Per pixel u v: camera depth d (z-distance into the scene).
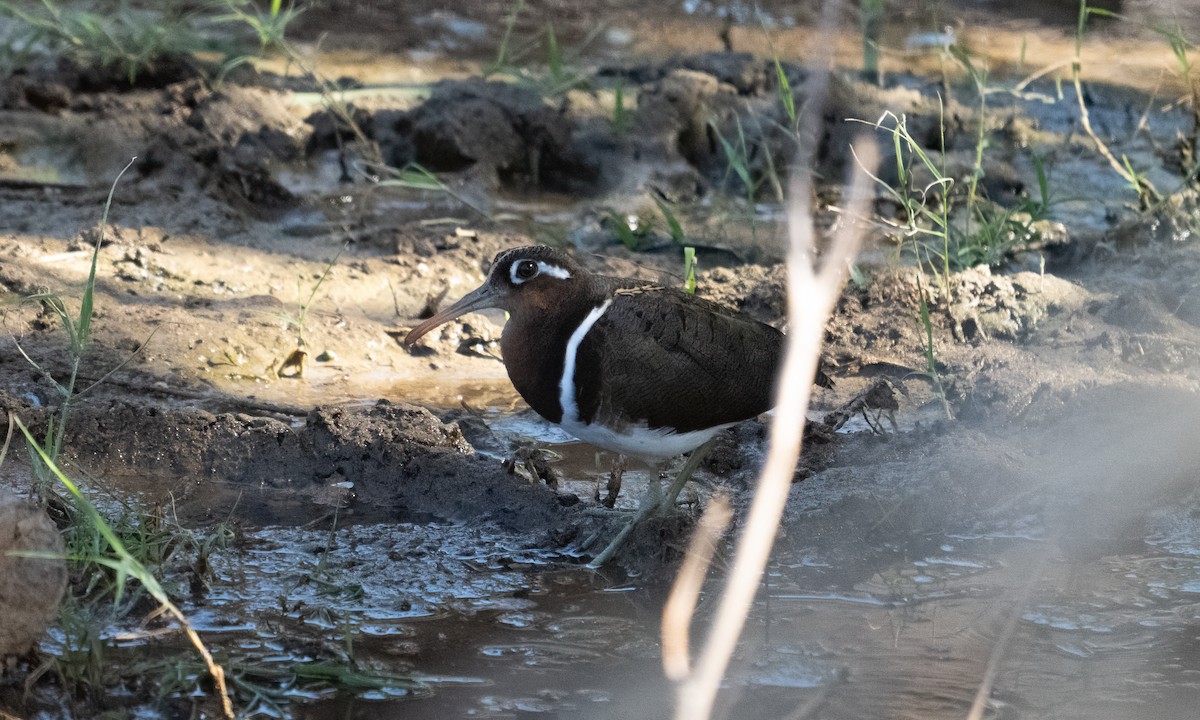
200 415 10.49
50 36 17.80
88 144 15.59
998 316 12.89
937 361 12.20
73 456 10.16
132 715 7.29
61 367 11.27
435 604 8.67
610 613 8.62
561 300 9.01
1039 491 10.20
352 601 8.64
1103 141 17.73
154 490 9.96
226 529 9.40
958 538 9.76
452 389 12.02
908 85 18.72
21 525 7.50
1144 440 10.77
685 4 22.72
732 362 8.96
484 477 10.09
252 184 15.09
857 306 13.04
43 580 7.55
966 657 8.14
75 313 12.05
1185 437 10.80
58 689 7.50
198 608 8.45
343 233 14.59
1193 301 13.62
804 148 16.47
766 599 8.81
